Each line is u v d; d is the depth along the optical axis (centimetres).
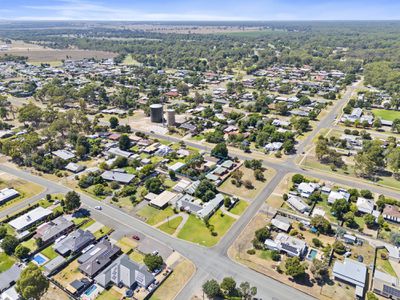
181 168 16250
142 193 13900
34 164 16550
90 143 19438
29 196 13962
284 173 16225
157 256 9856
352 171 16412
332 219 12419
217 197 13638
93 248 10506
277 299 8850
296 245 10650
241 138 19912
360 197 13750
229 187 14800
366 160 15588
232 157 18000
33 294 8119
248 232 11662
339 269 9644
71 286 9062
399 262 10288
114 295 8919
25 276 8331
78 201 12706
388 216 12388
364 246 10956
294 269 9350
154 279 9362
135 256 10425
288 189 14650
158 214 12719
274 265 10069
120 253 10525
